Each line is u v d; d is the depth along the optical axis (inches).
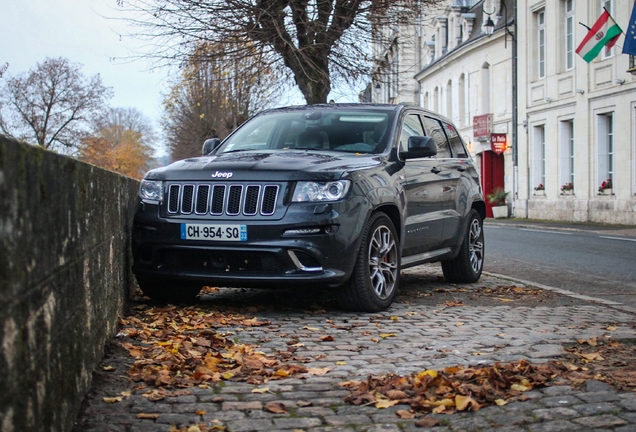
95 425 134.5
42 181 115.3
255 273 239.8
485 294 315.9
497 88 1489.9
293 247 235.3
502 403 147.4
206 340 202.1
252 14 560.1
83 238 152.7
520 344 202.2
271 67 621.6
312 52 578.6
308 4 573.9
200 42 585.6
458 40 1771.7
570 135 1235.2
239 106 905.5
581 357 186.9
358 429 134.6
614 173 1069.8
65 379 128.2
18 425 97.4
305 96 594.6
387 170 273.1
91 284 162.6
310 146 285.7
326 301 284.4
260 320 242.7
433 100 1956.2
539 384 158.9
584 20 1147.3
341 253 240.5
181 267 248.8
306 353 194.1
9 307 95.7
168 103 1455.5
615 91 1059.9
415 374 166.2
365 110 304.7
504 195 1440.7
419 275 393.4
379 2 589.0
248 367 175.2
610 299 317.4
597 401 149.2
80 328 145.3
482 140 1533.0
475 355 189.5
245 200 240.2
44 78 2101.4
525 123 1353.3
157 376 163.3
